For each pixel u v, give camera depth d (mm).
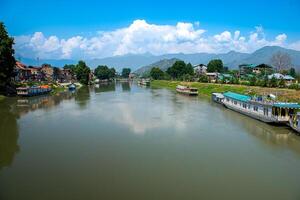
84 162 32781
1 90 103125
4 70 100188
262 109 57250
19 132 47406
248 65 182000
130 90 154375
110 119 58719
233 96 75562
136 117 61188
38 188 26141
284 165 32188
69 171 30125
